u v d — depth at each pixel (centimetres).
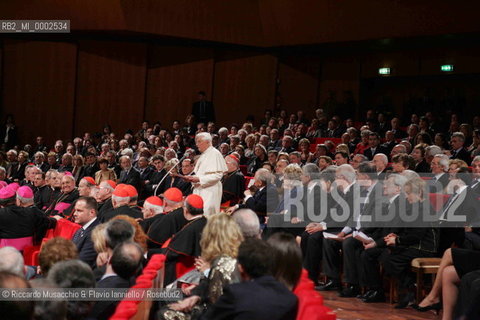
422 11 1753
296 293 381
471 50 2025
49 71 2197
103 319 399
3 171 1286
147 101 2294
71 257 449
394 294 735
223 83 2327
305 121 1852
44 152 1895
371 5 1839
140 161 1432
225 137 1675
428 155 1045
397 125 1603
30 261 780
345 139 1490
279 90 2336
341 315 658
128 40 2244
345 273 769
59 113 2209
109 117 2261
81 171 1554
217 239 475
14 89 2177
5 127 2100
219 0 2098
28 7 2014
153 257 524
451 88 2130
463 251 604
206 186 895
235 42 2172
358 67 2270
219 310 350
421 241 703
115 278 419
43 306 281
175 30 2092
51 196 1186
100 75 2247
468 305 542
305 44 2092
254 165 1380
